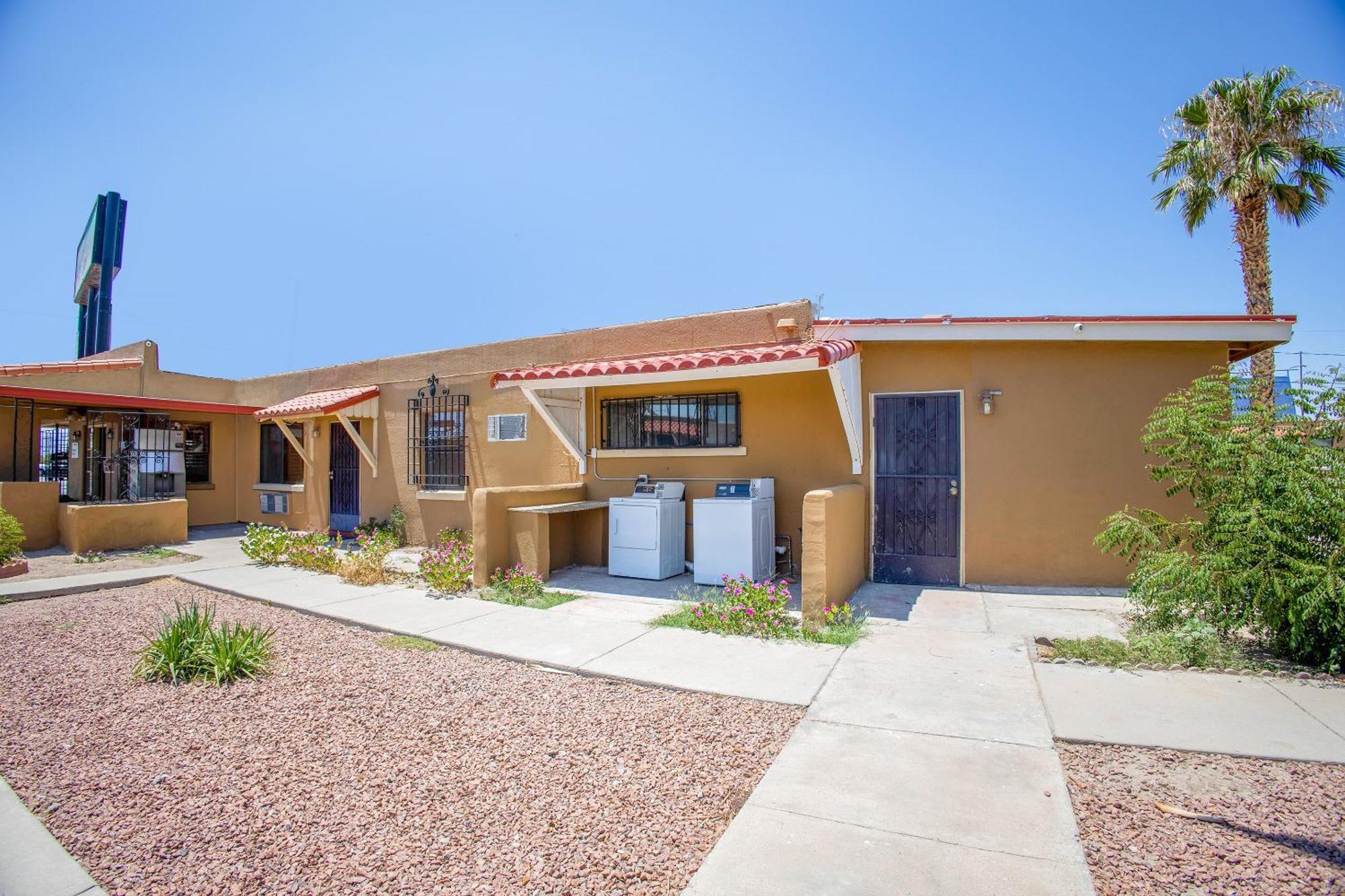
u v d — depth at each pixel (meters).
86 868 2.83
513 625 6.47
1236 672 4.79
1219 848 2.81
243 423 16.16
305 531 14.06
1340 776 3.35
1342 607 4.57
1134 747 3.71
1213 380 5.78
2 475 12.44
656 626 6.36
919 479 7.97
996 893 2.52
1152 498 7.29
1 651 5.99
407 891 2.66
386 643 6.11
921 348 7.93
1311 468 4.90
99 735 4.18
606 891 2.64
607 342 10.05
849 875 2.64
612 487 9.67
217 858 2.90
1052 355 7.55
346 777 3.61
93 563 10.41
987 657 5.26
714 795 3.35
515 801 3.33
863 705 4.36
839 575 6.70
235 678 5.16
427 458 12.23
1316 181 13.74
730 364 6.84
